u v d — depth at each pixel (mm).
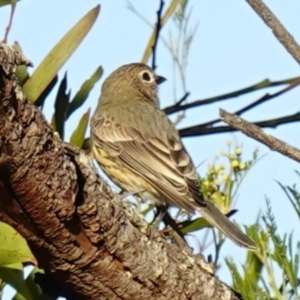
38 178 6652
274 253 7168
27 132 6449
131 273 7578
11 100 6266
